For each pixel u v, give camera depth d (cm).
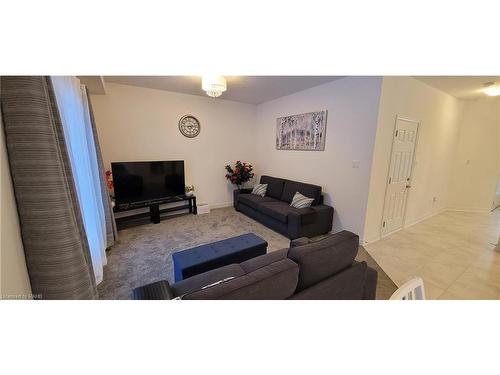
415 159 357
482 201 473
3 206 77
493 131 441
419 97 329
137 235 331
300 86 359
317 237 329
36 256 89
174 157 427
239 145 504
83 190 201
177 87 380
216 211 462
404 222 372
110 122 361
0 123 78
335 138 331
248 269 165
